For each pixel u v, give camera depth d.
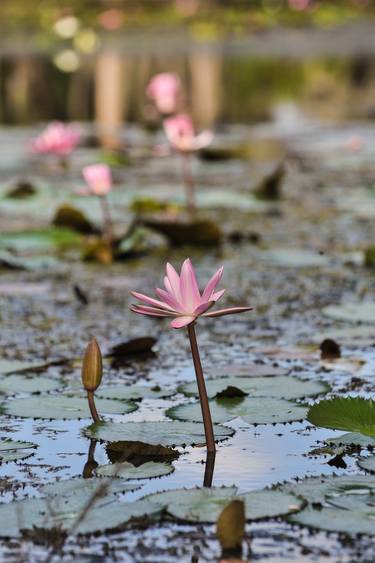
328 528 2.79
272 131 16.55
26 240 7.82
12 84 22.86
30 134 16.81
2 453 3.49
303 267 6.91
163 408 4.00
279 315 5.62
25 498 3.07
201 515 2.88
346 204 9.62
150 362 4.75
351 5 36.59
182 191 10.64
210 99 20.20
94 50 28.69
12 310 5.85
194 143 9.17
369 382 4.32
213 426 3.71
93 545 2.72
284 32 32.31
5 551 2.69
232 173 12.29
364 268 6.85
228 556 2.66
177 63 25.22
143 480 3.19
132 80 22.77
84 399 4.11
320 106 19.86
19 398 4.12
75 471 3.31
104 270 6.98
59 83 22.97
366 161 12.85
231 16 34.25
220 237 7.66
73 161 13.59
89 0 37.22
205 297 3.29
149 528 2.82
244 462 3.35
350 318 5.48
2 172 12.71
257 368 4.53
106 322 5.55
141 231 8.38
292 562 2.62
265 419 3.79
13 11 36.28
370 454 3.43
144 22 34.78
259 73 23.59
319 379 4.38
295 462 3.35
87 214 9.27
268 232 8.27
